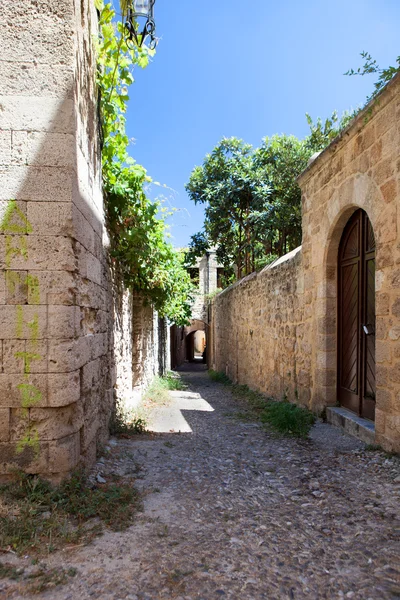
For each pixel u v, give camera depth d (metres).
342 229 5.49
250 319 10.68
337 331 5.70
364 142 4.52
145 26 3.95
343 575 2.15
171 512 2.87
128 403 6.84
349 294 5.43
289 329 7.32
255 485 3.43
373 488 3.26
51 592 1.97
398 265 3.83
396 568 2.19
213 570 2.18
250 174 11.41
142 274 7.14
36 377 2.97
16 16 3.05
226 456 4.27
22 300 2.99
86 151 3.57
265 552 2.36
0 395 2.95
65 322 3.02
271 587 2.05
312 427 5.40
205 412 7.25
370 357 4.81
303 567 2.22
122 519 2.69
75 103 3.14
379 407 4.14
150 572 2.14
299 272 6.78
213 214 12.42
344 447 4.44
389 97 3.92
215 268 22.61
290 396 7.23
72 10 3.09
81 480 3.10
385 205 4.06
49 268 3.01
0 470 2.94
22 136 3.03
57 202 3.03
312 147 11.06
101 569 2.16
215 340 18.22
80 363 3.27
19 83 3.04
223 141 11.95
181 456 4.24
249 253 13.45
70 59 3.07
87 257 3.57
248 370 10.95
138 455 4.20
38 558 2.23
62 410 3.04
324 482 3.46
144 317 9.24
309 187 6.38
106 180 5.04
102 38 4.39
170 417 6.67
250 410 7.40
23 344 2.98
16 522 2.50
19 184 3.01
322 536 2.55
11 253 2.99
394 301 3.88
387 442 4.00
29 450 2.97
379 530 2.59
